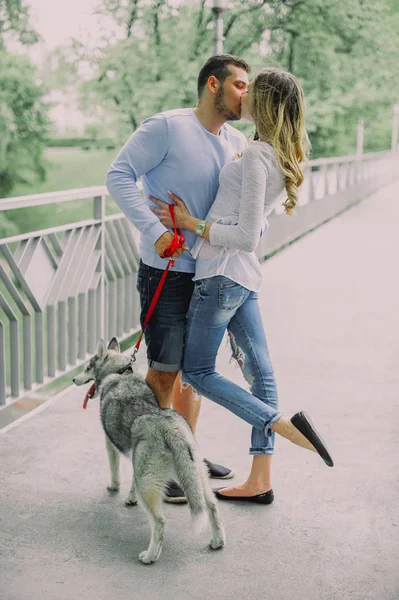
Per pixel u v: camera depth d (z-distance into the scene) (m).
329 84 19.88
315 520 2.98
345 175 16.45
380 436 3.89
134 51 18.56
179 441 2.59
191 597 2.43
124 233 5.62
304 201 12.50
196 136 2.92
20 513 3.00
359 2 19.52
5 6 20.08
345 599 2.42
